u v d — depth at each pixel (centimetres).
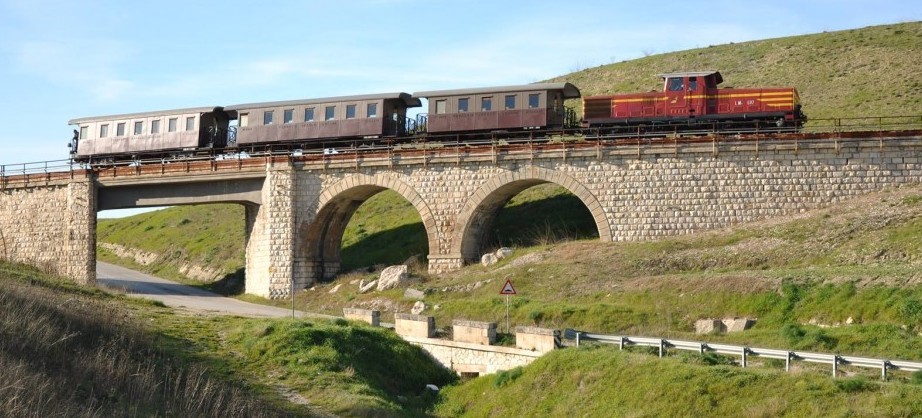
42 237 6450
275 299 5628
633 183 5031
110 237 9388
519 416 2930
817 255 4259
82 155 6594
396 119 5931
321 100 5931
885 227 4312
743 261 4375
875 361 2595
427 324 3644
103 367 2833
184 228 8544
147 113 6425
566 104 9075
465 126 5591
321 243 5912
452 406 3173
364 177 5584
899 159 4703
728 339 3488
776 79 8344
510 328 3922
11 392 2406
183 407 2709
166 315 4003
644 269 4491
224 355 3319
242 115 6162
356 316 3988
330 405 2923
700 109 5169
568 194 6172
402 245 6241
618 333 3750
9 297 3244
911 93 7162
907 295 3484
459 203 5350
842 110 7194
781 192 4825
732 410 2572
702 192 4925
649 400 2705
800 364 2848
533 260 4997
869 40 8756
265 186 5778
